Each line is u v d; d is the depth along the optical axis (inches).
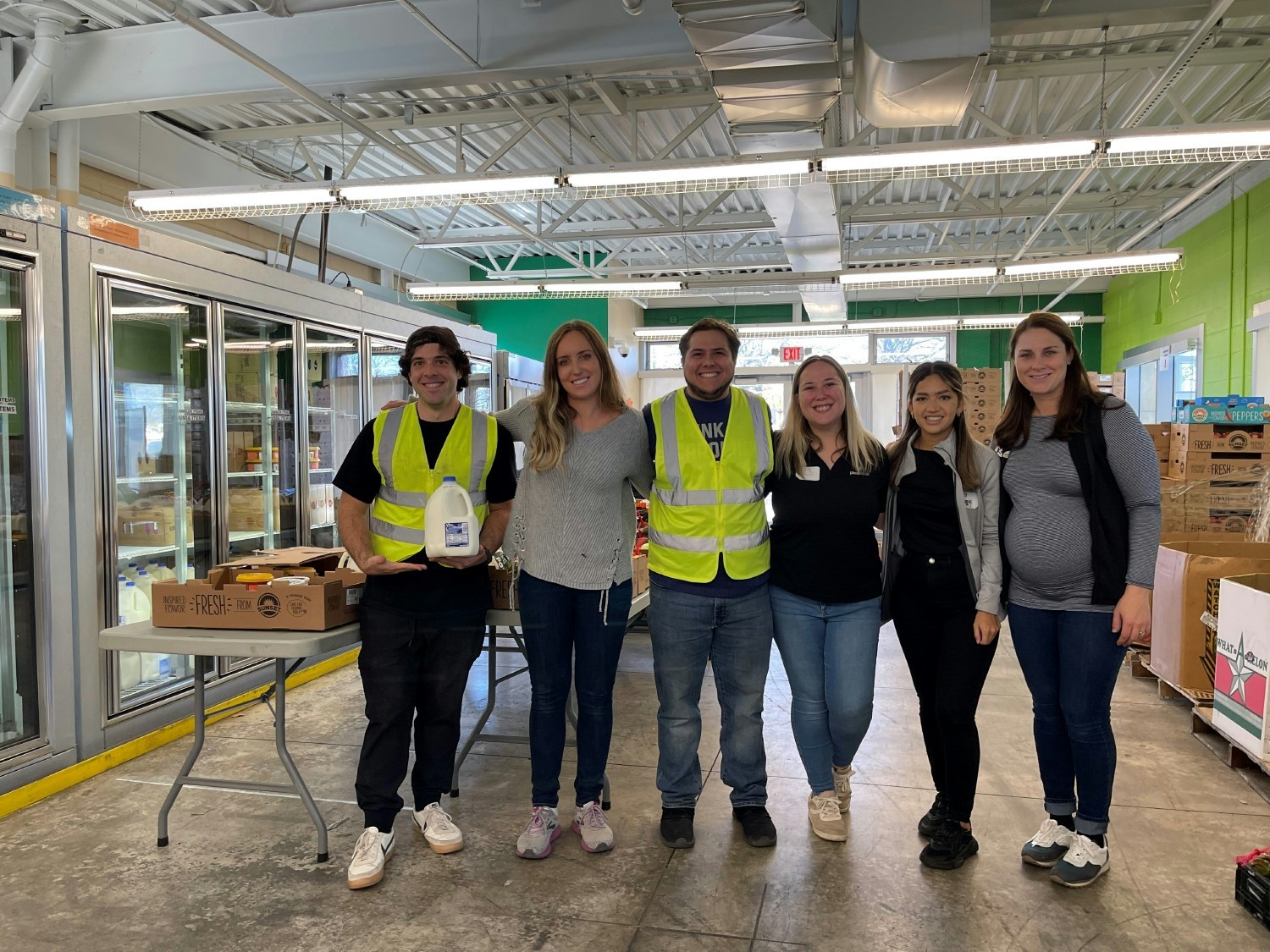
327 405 200.2
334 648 99.9
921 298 540.1
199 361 159.5
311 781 127.1
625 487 103.2
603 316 498.6
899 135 285.9
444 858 101.0
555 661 100.3
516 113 258.2
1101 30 215.6
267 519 179.6
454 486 99.9
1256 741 118.0
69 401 129.7
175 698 149.1
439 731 105.1
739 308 574.2
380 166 327.6
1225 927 84.7
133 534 148.0
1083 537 87.0
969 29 145.9
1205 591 145.9
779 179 202.1
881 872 96.3
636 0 171.3
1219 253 356.2
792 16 148.8
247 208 226.5
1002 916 86.8
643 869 97.5
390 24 191.8
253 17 197.9
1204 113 279.4
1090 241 374.6
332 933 85.3
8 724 124.7
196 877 97.5
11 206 119.6
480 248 472.7
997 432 93.8
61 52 204.8
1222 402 210.5
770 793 120.0
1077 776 91.6
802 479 100.6
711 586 99.3
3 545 124.0
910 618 98.3
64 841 107.3
